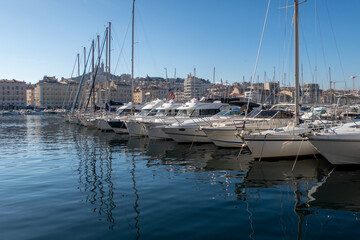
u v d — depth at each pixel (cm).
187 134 2045
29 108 13000
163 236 629
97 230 662
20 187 1016
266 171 1186
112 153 1745
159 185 1023
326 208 780
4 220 724
